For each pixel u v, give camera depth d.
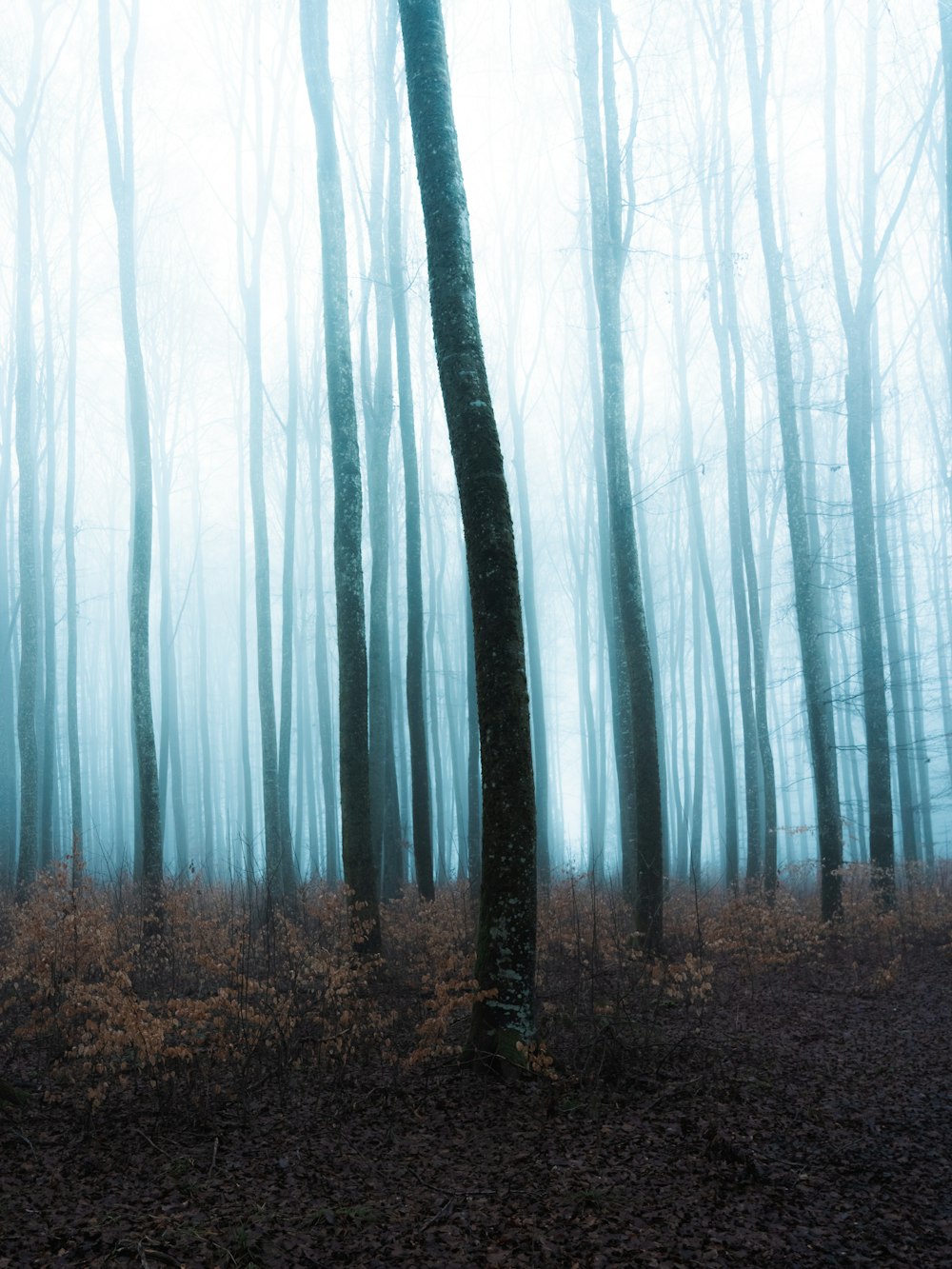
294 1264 4.13
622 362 12.80
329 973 7.85
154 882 12.41
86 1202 4.78
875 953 12.33
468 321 7.76
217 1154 5.50
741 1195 4.88
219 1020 6.98
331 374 11.61
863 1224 4.52
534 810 7.30
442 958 9.10
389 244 17.42
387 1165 5.34
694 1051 7.77
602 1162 5.35
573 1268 4.10
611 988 9.41
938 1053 7.68
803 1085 6.84
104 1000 6.45
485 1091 6.62
